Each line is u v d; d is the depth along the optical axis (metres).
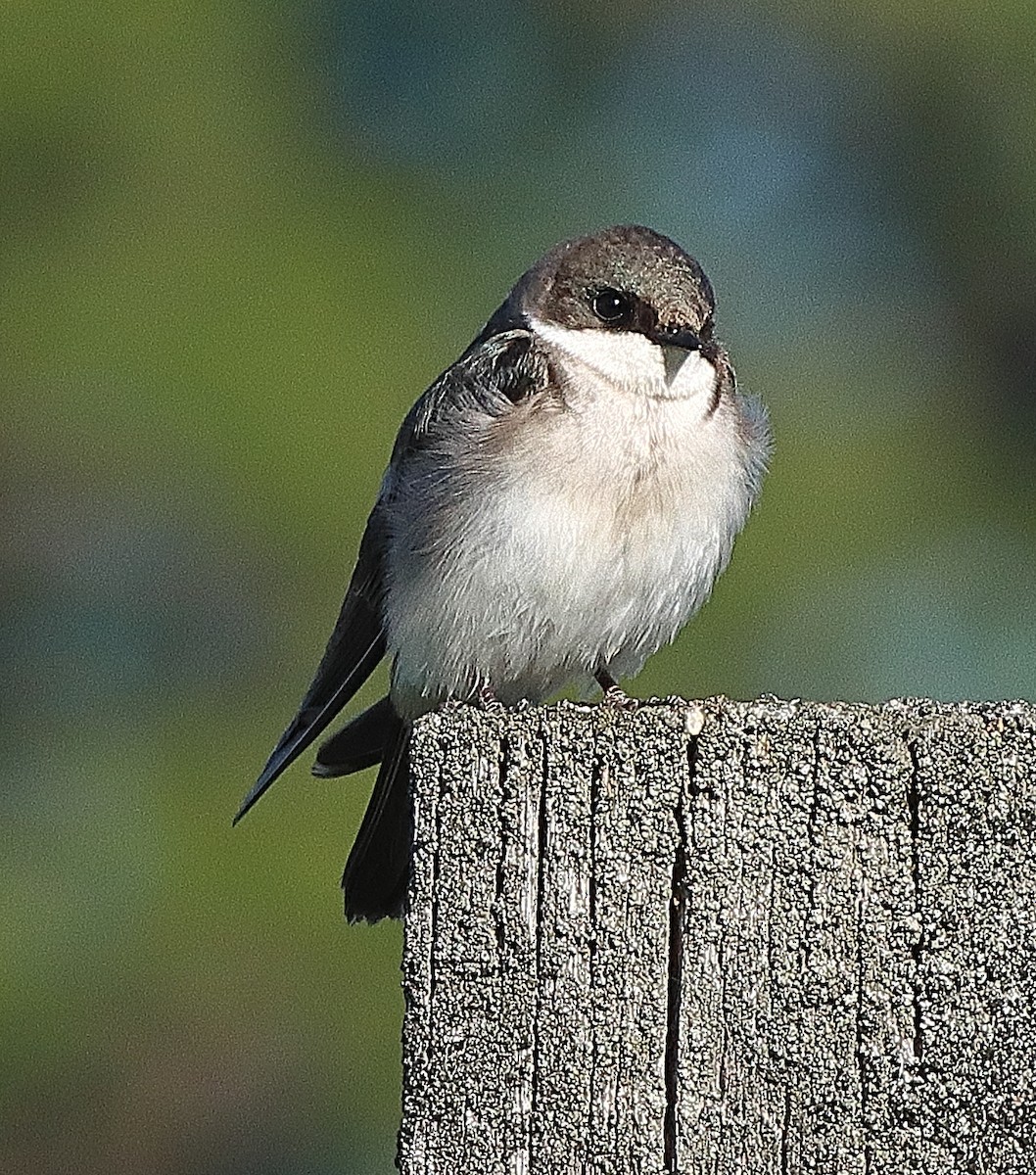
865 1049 4.58
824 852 4.63
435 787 4.77
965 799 4.59
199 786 14.26
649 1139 4.63
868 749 4.63
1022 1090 4.54
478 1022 4.71
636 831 4.69
